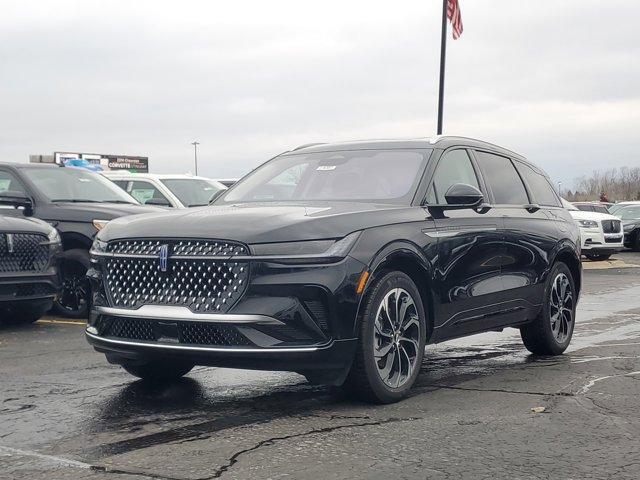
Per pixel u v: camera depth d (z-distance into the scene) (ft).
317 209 18.42
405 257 18.34
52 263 30.42
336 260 16.80
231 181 62.13
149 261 17.30
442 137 22.27
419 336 18.71
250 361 16.22
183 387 19.76
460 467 13.42
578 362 23.54
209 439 15.11
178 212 18.69
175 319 16.69
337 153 22.35
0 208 33.81
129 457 14.01
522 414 16.97
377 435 15.37
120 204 34.86
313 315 16.58
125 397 18.65
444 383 20.40
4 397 18.63
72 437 15.30
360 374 17.29
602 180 318.65
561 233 25.08
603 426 15.94
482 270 21.13
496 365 23.15
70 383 20.22
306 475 13.03
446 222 20.04
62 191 35.19
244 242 16.47
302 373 16.74
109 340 17.79
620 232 76.84
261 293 16.35
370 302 17.34
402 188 20.18
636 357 24.35
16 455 14.17
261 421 16.44
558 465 13.51
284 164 22.88
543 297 24.03
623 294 46.65
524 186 24.70
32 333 28.96
